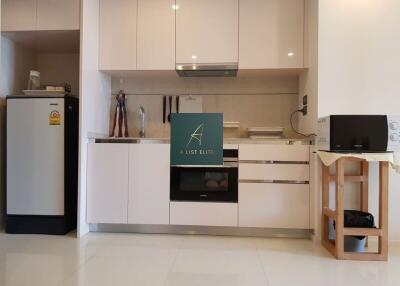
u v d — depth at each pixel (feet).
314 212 8.73
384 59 8.39
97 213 9.27
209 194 9.09
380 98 8.39
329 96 8.48
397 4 8.39
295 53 9.46
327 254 7.68
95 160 9.29
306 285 5.95
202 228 9.29
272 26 9.53
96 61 9.84
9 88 10.11
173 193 9.17
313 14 8.94
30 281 6.03
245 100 11.05
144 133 11.23
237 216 9.02
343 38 8.46
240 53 9.61
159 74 10.61
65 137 9.12
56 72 11.44
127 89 11.34
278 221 8.91
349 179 8.21
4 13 9.30
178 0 9.78
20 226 9.23
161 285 5.90
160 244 8.38
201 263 7.04
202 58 9.72
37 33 9.48
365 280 6.19
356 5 8.46
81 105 8.96
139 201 9.21
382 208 7.27
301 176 8.85
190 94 11.19
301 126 10.28
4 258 7.27
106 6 9.91
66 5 9.15
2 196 9.76
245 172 9.00
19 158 9.18
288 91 10.91
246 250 7.96
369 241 8.65
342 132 7.48
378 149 7.47
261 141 8.96
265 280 6.15
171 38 9.79
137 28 9.86
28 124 9.15
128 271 6.56
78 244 8.31
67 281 6.04
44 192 9.14
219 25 9.68
